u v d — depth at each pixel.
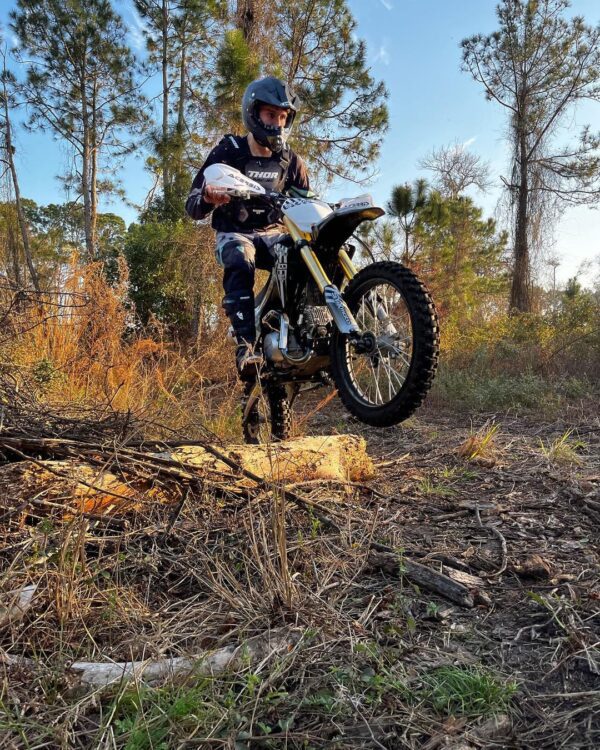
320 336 3.64
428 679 1.71
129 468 2.77
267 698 1.59
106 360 5.83
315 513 2.87
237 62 11.35
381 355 3.41
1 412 2.88
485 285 24.64
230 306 3.79
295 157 4.18
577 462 4.03
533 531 2.85
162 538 2.53
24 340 5.25
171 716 1.53
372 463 3.98
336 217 3.37
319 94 13.99
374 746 1.50
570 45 20.25
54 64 19.27
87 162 20.67
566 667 1.80
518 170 21.62
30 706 1.60
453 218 18.84
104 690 1.66
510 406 6.87
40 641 1.87
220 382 7.39
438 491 3.43
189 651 1.84
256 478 2.93
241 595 2.12
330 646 1.88
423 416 6.64
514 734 1.54
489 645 1.92
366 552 2.50
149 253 12.05
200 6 16.64
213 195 3.62
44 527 2.21
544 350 9.58
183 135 13.41
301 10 13.86
